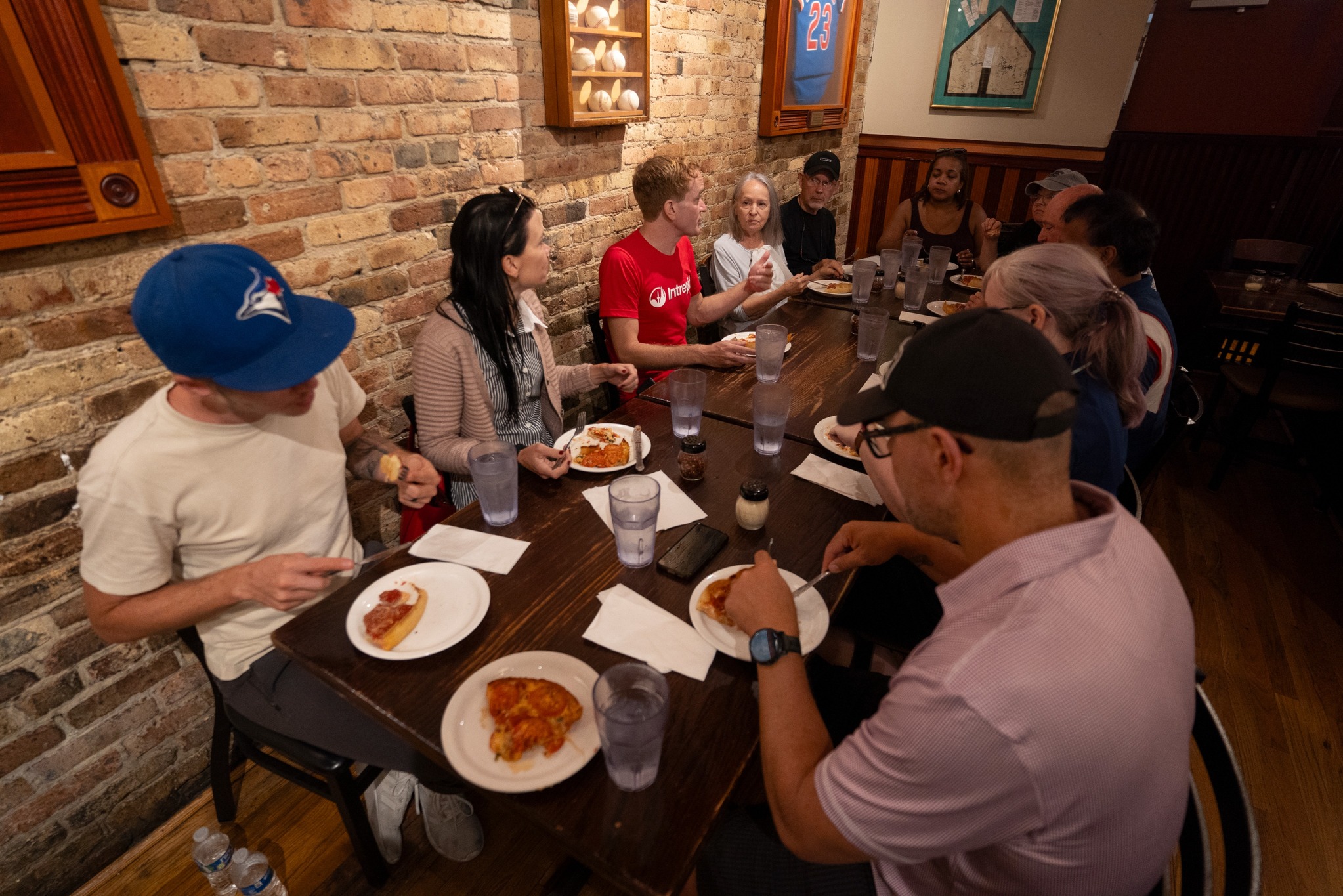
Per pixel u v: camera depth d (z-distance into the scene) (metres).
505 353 1.71
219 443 1.09
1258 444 3.19
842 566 1.16
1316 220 3.85
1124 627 0.64
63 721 1.40
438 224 1.95
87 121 1.18
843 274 3.14
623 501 1.12
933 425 0.71
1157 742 0.62
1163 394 1.76
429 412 1.63
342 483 1.35
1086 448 1.28
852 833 0.67
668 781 0.82
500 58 1.97
